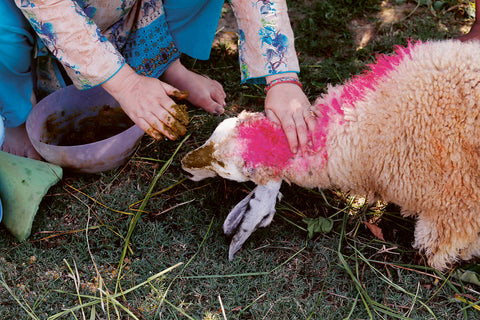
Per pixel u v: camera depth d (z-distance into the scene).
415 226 1.91
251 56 1.95
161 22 2.34
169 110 1.78
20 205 2.01
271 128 1.81
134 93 1.82
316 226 2.04
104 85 1.83
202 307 1.83
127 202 2.18
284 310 1.82
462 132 1.64
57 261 1.98
